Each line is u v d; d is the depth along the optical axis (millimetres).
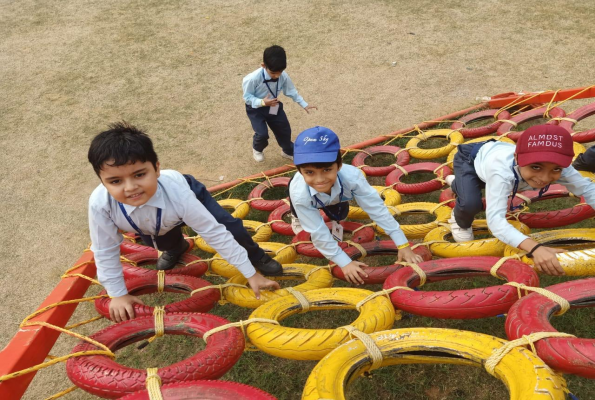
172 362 3336
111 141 2193
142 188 2285
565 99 5453
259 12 10141
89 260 3441
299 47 8531
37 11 10961
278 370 3156
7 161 6109
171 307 2816
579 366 1810
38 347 2523
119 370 2078
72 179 5664
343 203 3264
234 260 2725
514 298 2355
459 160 3361
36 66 8594
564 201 4438
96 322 3748
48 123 6891
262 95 5184
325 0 10445
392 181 4746
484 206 3895
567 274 2588
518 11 9117
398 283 2701
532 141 2535
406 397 2896
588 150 3670
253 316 2553
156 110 7020
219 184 5434
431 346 2039
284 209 4418
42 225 4957
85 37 9570
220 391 1826
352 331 2191
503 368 1875
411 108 6578
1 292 4133
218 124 6598
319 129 2580
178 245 3404
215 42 8977
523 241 2678
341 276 3232
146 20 10148
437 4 9789
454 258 2834
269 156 5910
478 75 7180
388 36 8648
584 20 8492
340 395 1846
